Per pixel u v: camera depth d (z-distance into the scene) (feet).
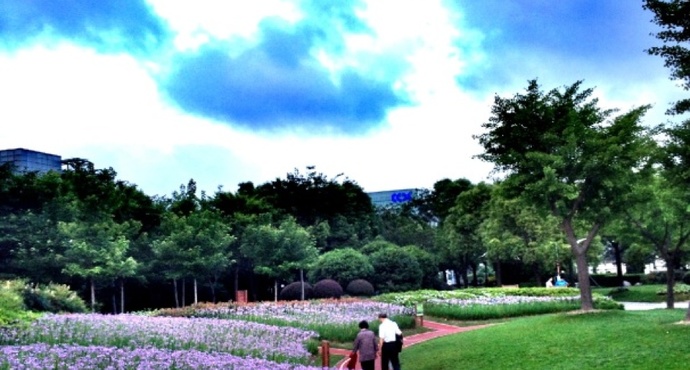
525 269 200.54
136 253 148.77
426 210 280.51
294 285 151.43
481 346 63.46
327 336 81.00
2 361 38.75
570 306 108.99
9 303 62.39
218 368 44.16
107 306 153.89
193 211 176.24
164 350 49.21
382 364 54.24
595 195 78.07
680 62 59.57
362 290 151.12
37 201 130.52
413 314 101.76
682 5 57.47
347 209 224.33
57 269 122.42
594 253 180.45
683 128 66.03
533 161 76.43
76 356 44.06
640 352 48.55
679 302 141.28
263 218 170.81
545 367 49.47
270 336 66.28
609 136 75.77
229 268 173.58
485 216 188.14
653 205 94.53
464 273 215.72
